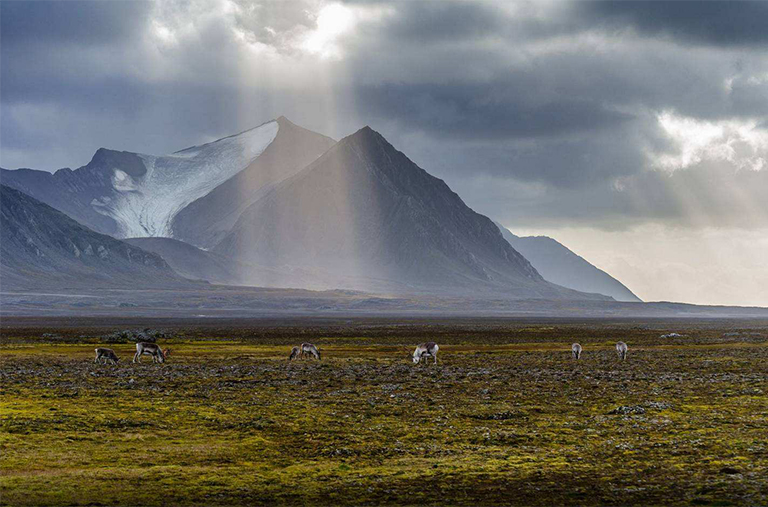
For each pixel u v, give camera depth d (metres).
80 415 80.88
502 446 68.12
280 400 93.94
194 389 105.19
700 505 50.69
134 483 56.84
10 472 59.25
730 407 85.25
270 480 57.75
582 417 81.06
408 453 65.75
